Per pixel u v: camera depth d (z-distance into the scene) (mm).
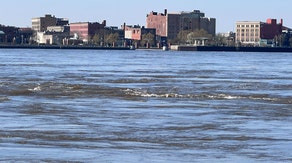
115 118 102312
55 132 86625
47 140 80500
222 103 126750
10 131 86688
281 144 79625
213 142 80938
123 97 138375
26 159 68688
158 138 83562
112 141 80875
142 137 84125
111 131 88500
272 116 106312
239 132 88750
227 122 98625
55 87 157750
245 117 104812
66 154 71938
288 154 73625
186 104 124562
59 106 119000
